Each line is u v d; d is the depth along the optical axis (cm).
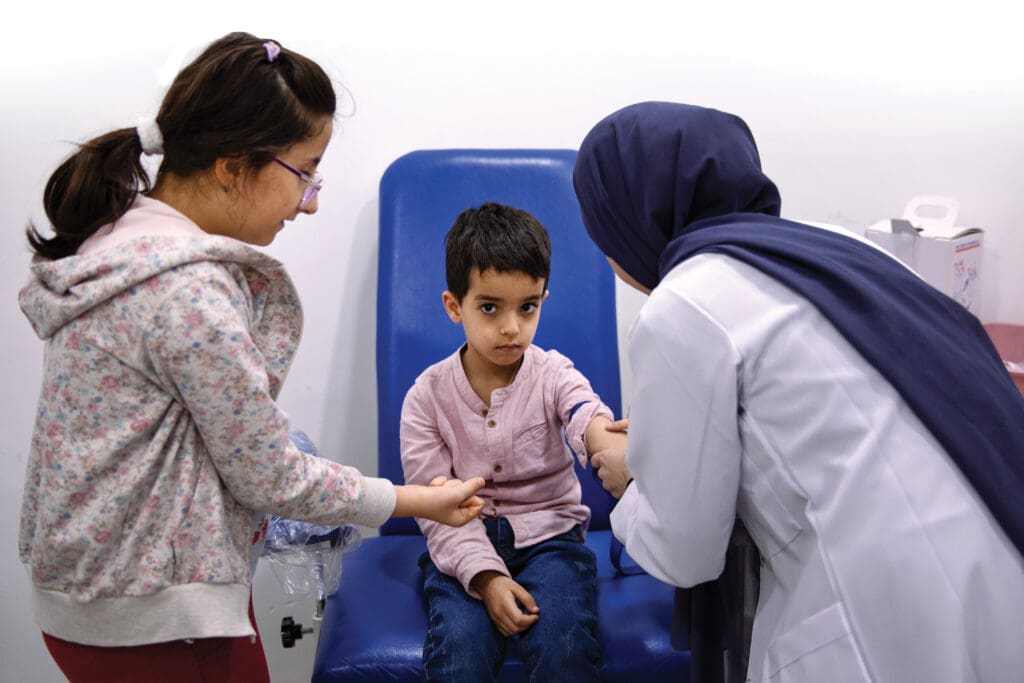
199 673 103
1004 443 86
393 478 154
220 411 94
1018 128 176
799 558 89
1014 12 171
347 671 123
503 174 164
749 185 98
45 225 170
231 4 165
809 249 91
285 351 106
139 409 96
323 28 168
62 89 165
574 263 161
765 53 174
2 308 171
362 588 139
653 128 101
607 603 132
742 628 108
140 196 102
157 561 97
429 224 161
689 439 89
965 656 81
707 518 91
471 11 169
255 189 101
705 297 88
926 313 91
